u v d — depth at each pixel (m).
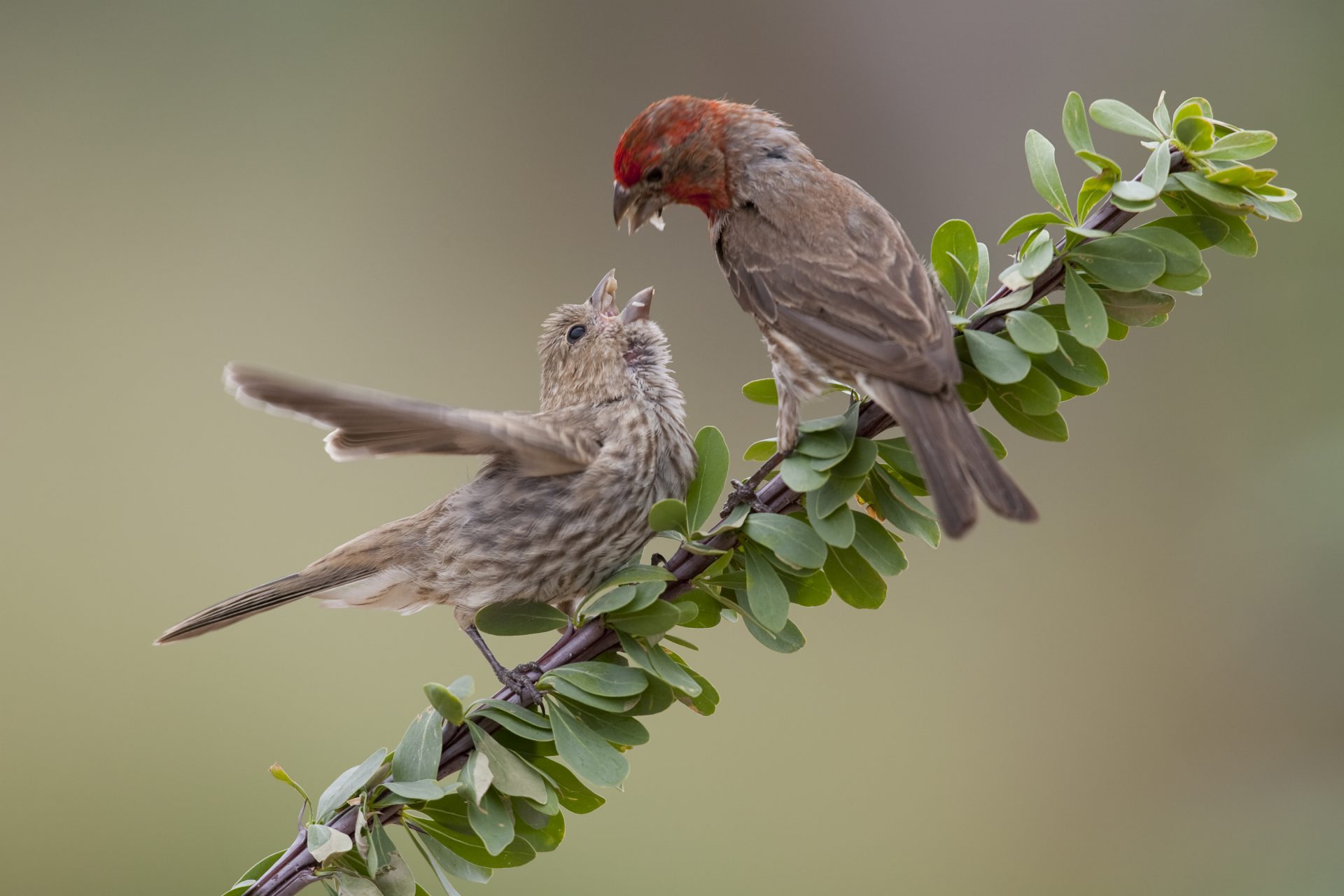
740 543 5.25
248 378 4.78
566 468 6.12
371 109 15.71
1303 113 14.71
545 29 16.12
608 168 15.87
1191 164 5.27
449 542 6.28
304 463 12.77
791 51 16.31
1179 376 13.59
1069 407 13.73
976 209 15.83
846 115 16.20
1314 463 12.66
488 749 4.81
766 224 6.39
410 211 15.46
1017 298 5.25
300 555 12.10
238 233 14.86
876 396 5.40
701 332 13.87
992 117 15.93
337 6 15.93
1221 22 15.32
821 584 5.29
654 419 6.61
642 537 6.52
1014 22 15.97
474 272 15.28
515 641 11.48
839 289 5.94
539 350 7.19
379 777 4.82
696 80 16.17
